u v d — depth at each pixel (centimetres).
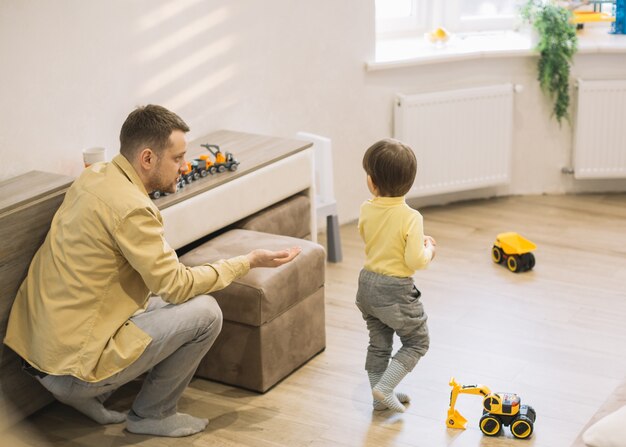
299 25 405
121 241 240
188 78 362
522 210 462
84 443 266
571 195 483
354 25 425
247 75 389
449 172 460
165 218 293
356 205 458
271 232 340
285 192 346
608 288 368
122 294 250
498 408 262
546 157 479
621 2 472
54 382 253
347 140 443
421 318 275
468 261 399
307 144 354
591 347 319
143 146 246
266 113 403
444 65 455
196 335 256
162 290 245
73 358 245
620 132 462
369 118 446
